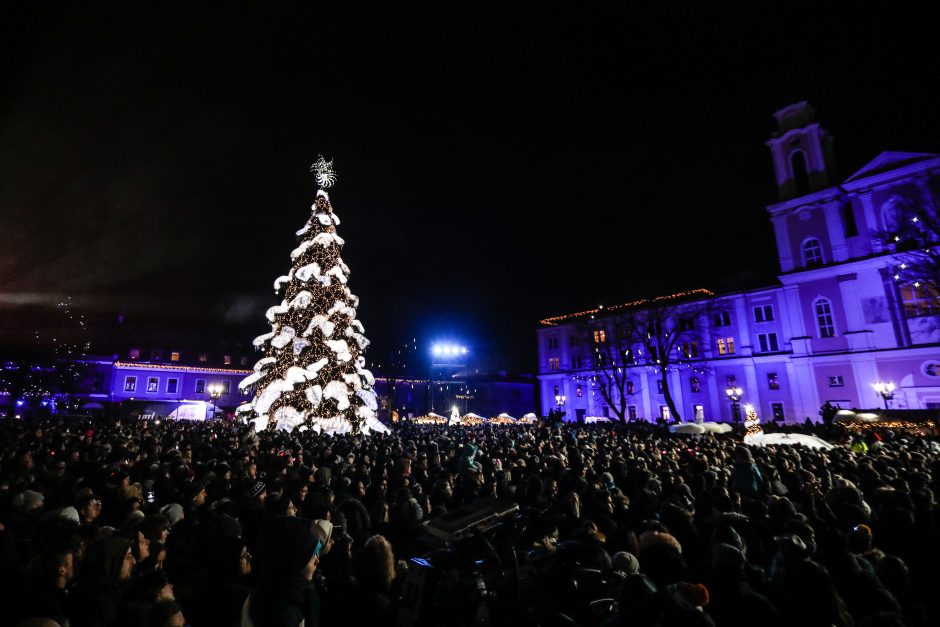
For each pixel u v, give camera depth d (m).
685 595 3.36
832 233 45.34
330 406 28.67
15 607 3.47
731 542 5.01
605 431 30.98
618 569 4.71
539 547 5.73
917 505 6.88
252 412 29.55
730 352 52.38
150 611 3.25
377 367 70.62
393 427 37.06
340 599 3.96
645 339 47.84
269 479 10.19
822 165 47.28
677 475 10.38
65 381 47.72
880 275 42.25
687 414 54.38
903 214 40.62
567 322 67.19
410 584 3.19
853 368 42.84
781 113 50.59
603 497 7.47
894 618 3.45
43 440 14.92
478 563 3.16
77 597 3.72
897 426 26.05
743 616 3.96
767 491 9.76
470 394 78.12
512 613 3.06
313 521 5.10
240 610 3.94
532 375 84.69
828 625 3.74
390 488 10.23
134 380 56.59
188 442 16.38
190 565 4.83
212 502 7.86
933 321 39.59
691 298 55.25
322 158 34.72
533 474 10.38
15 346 45.44
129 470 10.21
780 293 49.44
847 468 11.42
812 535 5.58
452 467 13.52
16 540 5.49
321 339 29.16
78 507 6.41
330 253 31.48
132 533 4.50
